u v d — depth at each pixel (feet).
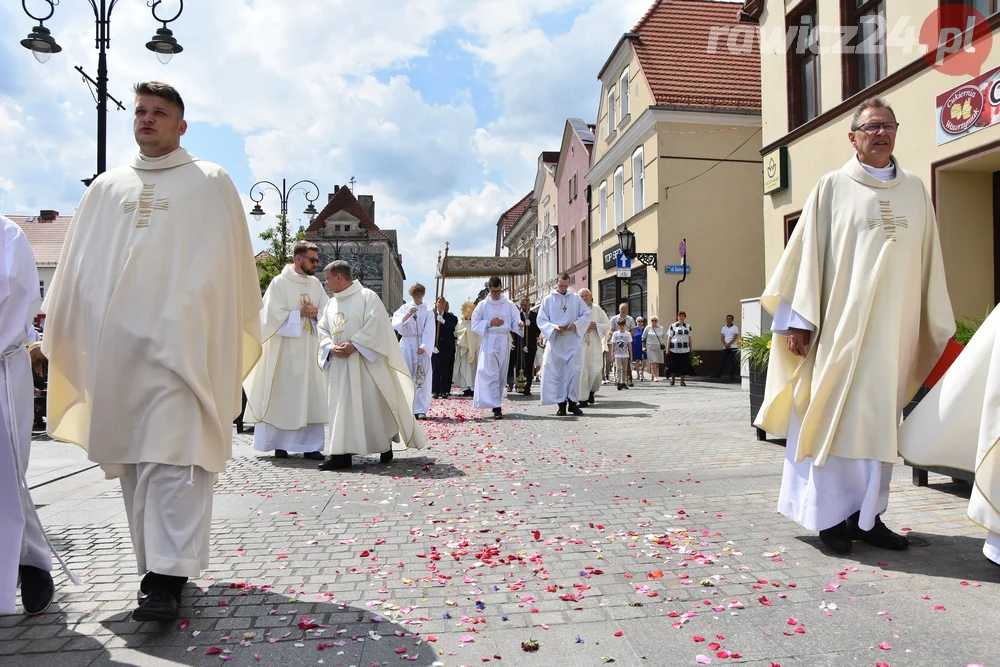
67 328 10.67
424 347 36.73
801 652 8.63
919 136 30.78
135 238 10.19
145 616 9.43
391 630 9.57
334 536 14.21
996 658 8.34
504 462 22.47
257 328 11.88
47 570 10.57
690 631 9.34
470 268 76.07
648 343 65.00
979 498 11.07
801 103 41.47
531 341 56.59
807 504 12.77
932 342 13.00
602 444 25.81
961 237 29.81
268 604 10.56
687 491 17.58
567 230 117.19
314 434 24.72
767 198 44.24
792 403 13.53
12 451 10.02
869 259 12.42
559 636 9.29
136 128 10.63
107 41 35.22
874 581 11.03
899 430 12.51
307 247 25.32
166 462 9.52
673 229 70.03
